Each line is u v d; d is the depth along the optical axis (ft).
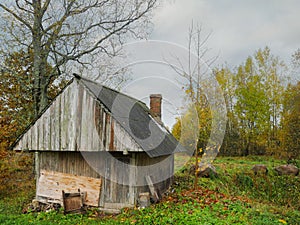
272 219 24.63
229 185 43.62
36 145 28.07
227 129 81.61
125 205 26.58
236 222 22.31
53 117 27.76
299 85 68.80
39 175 29.45
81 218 24.45
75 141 26.66
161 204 27.25
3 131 39.01
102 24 49.85
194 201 28.66
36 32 46.57
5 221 23.34
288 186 45.42
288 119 64.49
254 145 82.94
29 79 47.52
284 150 64.08
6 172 38.11
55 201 28.22
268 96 83.71
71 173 28.53
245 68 90.84
